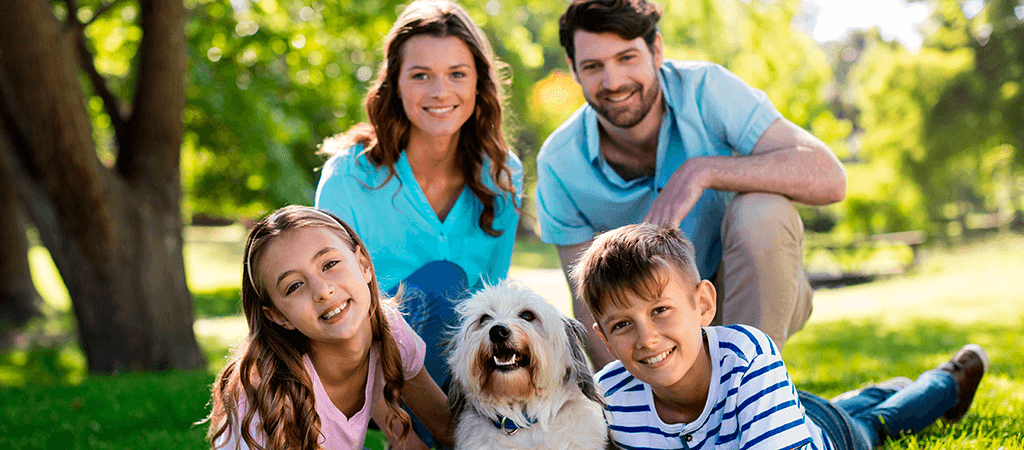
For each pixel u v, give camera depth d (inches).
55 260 342.0
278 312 106.9
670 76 151.9
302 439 106.3
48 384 339.3
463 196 149.2
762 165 135.2
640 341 99.2
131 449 165.5
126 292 345.1
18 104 298.0
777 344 132.5
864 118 1071.0
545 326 112.1
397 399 116.3
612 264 99.4
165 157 354.9
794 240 132.7
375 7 448.5
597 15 140.4
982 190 1330.0
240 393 109.3
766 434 98.3
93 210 327.6
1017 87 921.5
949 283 681.6
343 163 142.9
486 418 114.7
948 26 1007.0
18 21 280.5
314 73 474.0
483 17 575.2
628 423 110.2
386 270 144.5
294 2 449.1
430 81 136.0
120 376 319.0
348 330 104.0
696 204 147.0
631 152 156.4
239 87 449.1
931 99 986.1
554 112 1095.6
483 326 112.5
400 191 141.9
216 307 768.9
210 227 1791.3
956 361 133.8
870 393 133.0
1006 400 145.7
